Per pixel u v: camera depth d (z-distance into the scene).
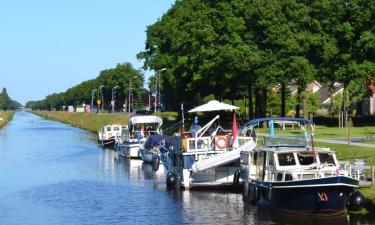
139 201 40.28
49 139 109.06
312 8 77.81
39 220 35.25
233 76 74.88
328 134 66.31
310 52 77.38
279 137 42.44
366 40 73.69
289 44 72.50
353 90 74.12
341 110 84.94
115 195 43.00
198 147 44.59
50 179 52.31
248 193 38.81
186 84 89.44
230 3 79.12
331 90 87.12
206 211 36.25
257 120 41.84
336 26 76.44
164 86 104.56
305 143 39.75
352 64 73.81
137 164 64.50
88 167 61.62
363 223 30.94
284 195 33.50
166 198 41.12
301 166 34.97
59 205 39.72
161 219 34.44
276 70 72.38
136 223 33.69
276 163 35.34
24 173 56.69
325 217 32.47
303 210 32.84
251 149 40.91
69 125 182.00
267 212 35.19
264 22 73.88
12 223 34.62
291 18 76.12
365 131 69.69
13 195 43.97
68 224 34.00
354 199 32.56
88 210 37.78
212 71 76.81
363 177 36.19
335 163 35.62
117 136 82.19
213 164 42.00
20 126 174.25
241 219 33.66
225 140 44.44
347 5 77.19
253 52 73.12
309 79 72.81
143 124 73.00
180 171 45.28
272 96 104.38
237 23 76.00
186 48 85.94
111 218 35.19
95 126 142.88
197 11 86.75
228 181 43.12
